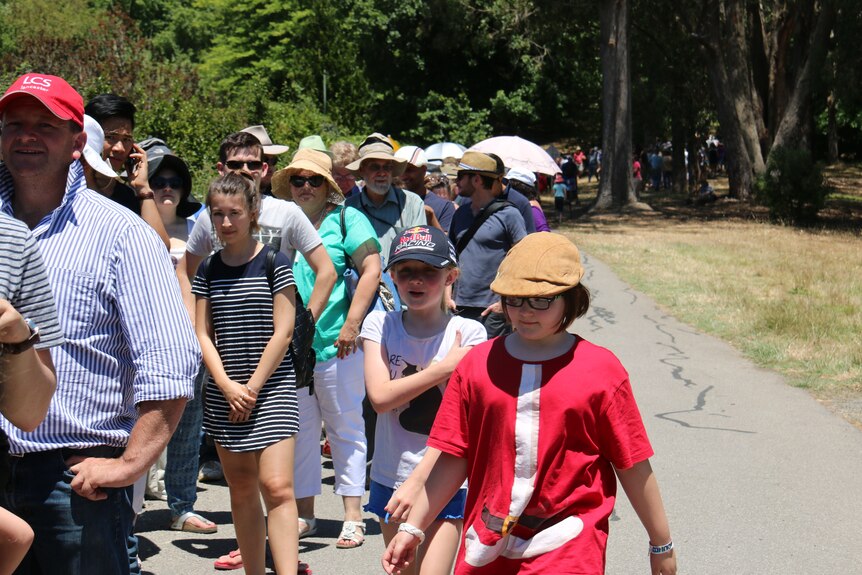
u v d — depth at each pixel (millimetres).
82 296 3217
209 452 7148
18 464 3189
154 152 6121
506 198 7656
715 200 41281
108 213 3305
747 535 5816
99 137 4938
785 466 7211
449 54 53562
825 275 19000
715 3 39812
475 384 3299
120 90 15414
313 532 5914
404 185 8891
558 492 3176
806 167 33656
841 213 37375
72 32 37688
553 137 61750
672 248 25344
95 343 3252
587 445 3195
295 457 5754
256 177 6262
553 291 3166
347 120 33500
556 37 45844
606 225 33719
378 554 5555
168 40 57188
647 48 47406
